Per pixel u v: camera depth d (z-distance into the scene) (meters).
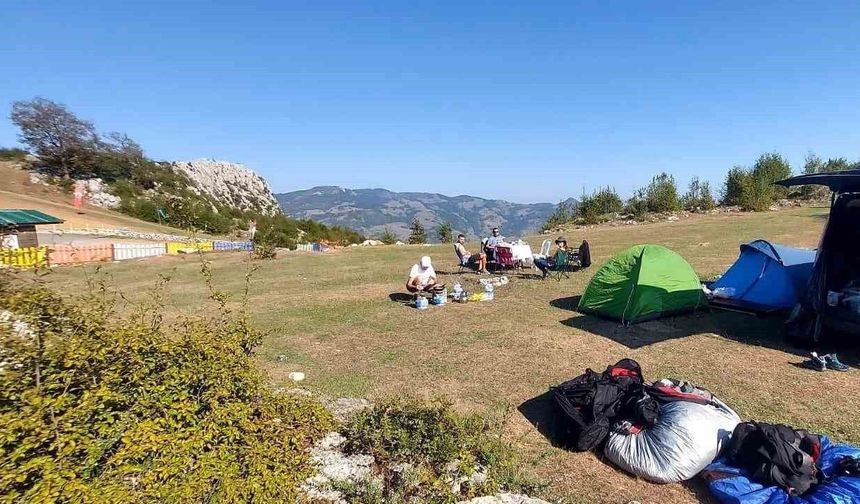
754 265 9.96
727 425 4.39
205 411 3.96
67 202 61.53
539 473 4.42
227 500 3.43
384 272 16.83
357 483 4.01
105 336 3.83
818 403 5.68
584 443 4.73
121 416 3.56
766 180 33.09
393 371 7.12
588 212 33.78
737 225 23.92
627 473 4.43
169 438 3.52
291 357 7.86
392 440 4.42
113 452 3.49
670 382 5.14
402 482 3.98
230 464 3.66
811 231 20.42
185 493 3.30
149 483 3.32
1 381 3.22
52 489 2.98
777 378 6.46
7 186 61.94
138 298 12.69
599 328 8.99
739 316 9.45
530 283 13.48
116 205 65.69
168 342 4.05
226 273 17.66
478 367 7.21
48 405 3.23
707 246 17.73
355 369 7.24
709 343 7.97
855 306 7.01
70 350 3.47
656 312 9.30
